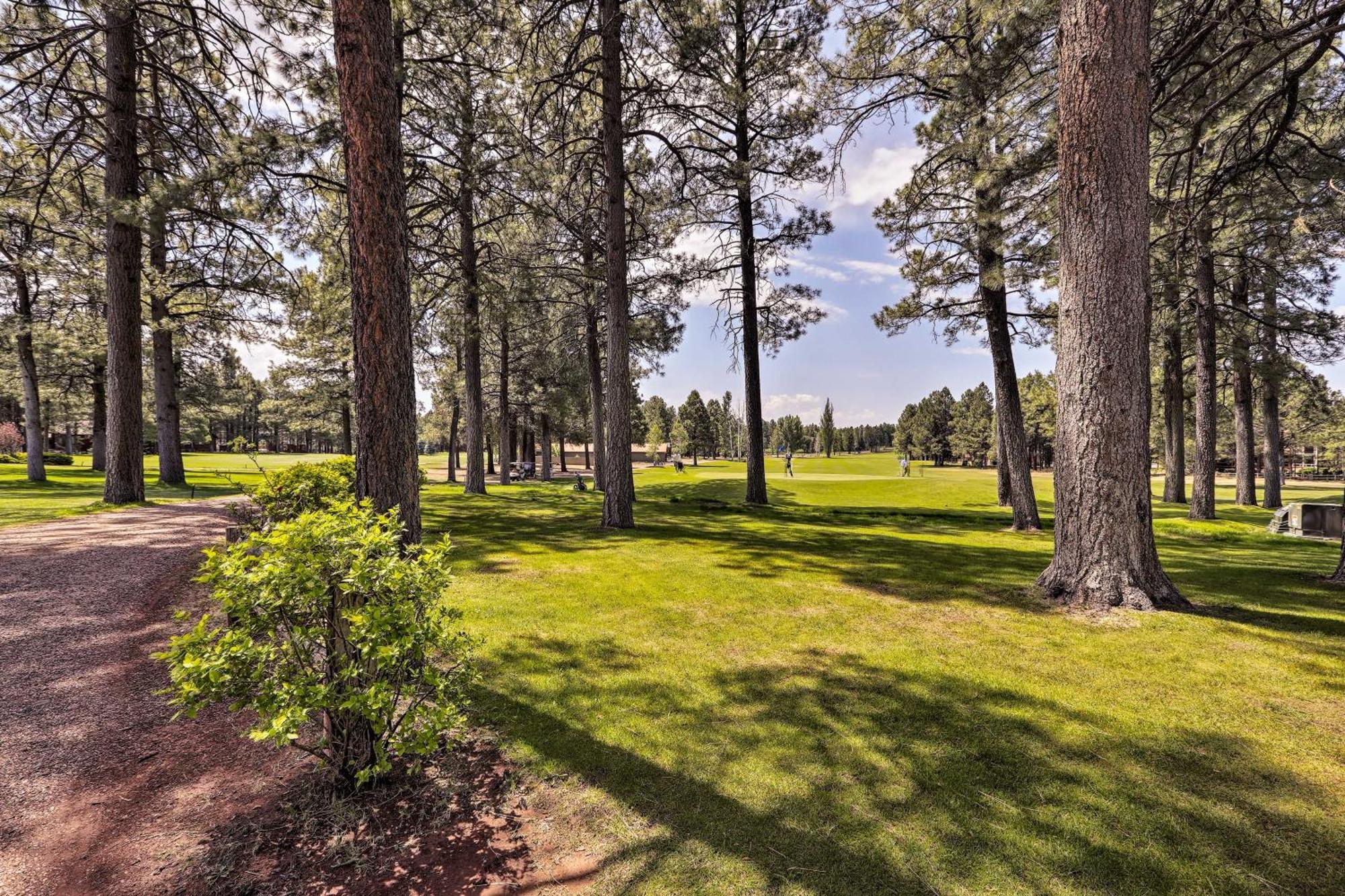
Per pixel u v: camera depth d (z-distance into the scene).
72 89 10.69
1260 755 2.97
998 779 2.81
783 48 12.77
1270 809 2.55
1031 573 6.97
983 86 9.46
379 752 2.66
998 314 12.62
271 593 2.54
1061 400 5.54
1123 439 5.18
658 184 14.98
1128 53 5.07
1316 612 5.07
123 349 11.87
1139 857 2.28
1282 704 3.48
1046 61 9.22
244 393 29.78
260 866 2.30
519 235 18.11
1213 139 8.85
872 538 9.96
